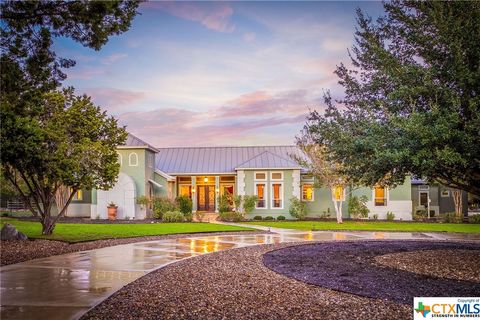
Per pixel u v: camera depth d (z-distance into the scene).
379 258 11.38
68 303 6.66
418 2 9.70
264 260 11.27
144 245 14.95
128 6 7.96
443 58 9.20
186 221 28.66
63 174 16.48
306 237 18.33
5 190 30.53
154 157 34.81
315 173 28.97
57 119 17.33
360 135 9.85
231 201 32.72
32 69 8.66
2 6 7.39
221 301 6.86
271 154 34.31
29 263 10.68
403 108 9.60
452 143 8.27
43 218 17.72
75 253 12.62
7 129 14.64
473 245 14.34
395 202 32.91
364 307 6.44
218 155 38.38
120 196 30.88
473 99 8.36
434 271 9.42
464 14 8.99
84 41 8.18
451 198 36.88
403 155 8.22
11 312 6.15
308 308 6.41
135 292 7.47
